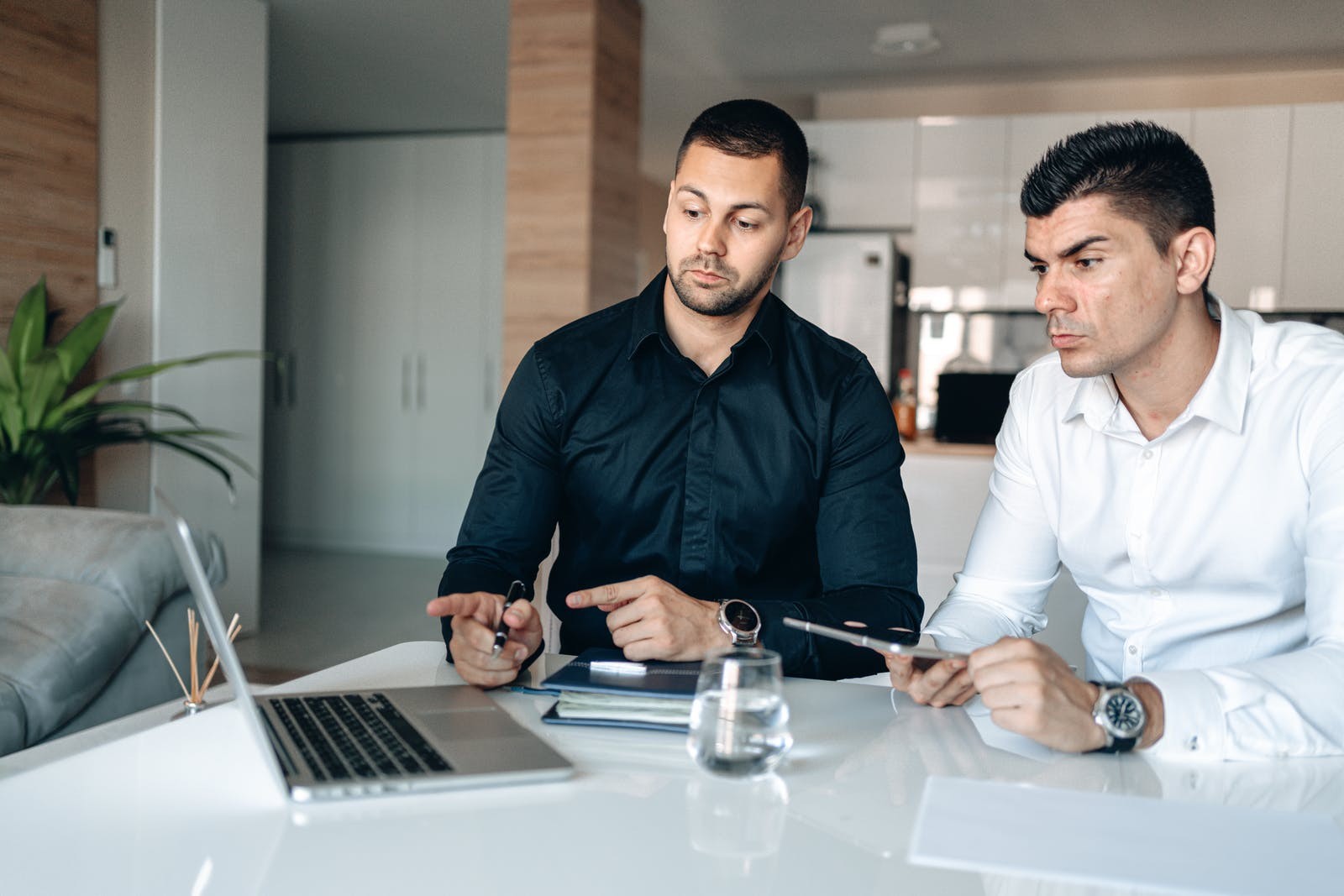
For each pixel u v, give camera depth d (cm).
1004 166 521
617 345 158
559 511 163
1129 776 96
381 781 87
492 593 139
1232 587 137
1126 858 76
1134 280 121
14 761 153
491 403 688
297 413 718
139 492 420
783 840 79
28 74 366
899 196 534
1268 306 491
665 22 499
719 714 90
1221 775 97
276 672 400
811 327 163
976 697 121
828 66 559
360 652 436
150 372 359
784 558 160
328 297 711
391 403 704
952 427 429
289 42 521
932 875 73
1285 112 485
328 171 708
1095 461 142
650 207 939
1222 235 496
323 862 74
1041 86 578
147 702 262
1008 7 466
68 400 354
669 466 156
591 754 98
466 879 72
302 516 721
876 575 151
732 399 155
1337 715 104
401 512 705
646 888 70
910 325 563
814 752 101
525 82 440
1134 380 133
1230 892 71
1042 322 547
